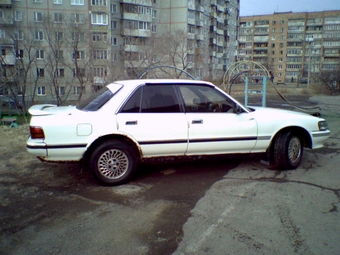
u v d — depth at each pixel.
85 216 3.60
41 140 4.25
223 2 68.50
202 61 42.97
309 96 25.09
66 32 28.86
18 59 25.88
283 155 5.09
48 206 3.87
